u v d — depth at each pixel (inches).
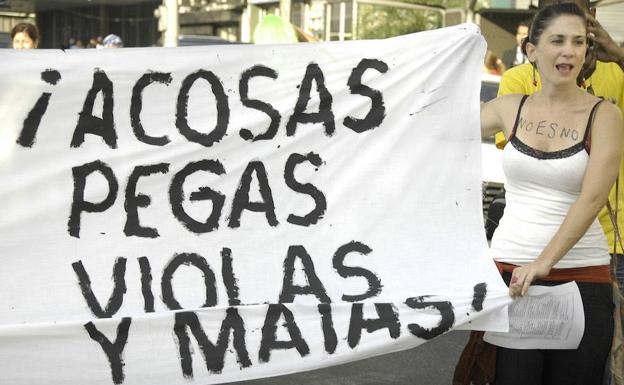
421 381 251.1
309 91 173.3
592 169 155.6
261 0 1194.0
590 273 160.7
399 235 173.2
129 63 169.5
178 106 171.2
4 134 166.4
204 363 167.0
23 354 163.3
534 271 155.6
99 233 168.2
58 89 167.8
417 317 168.7
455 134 174.7
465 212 174.4
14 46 317.1
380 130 174.6
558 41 158.6
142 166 169.8
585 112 158.9
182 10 1286.9
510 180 165.5
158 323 165.9
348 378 251.9
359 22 1038.4
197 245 170.2
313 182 173.2
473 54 174.7
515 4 796.6
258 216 171.9
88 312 166.4
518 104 166.7
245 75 172.4
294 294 170.7
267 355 168.1
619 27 617.0
